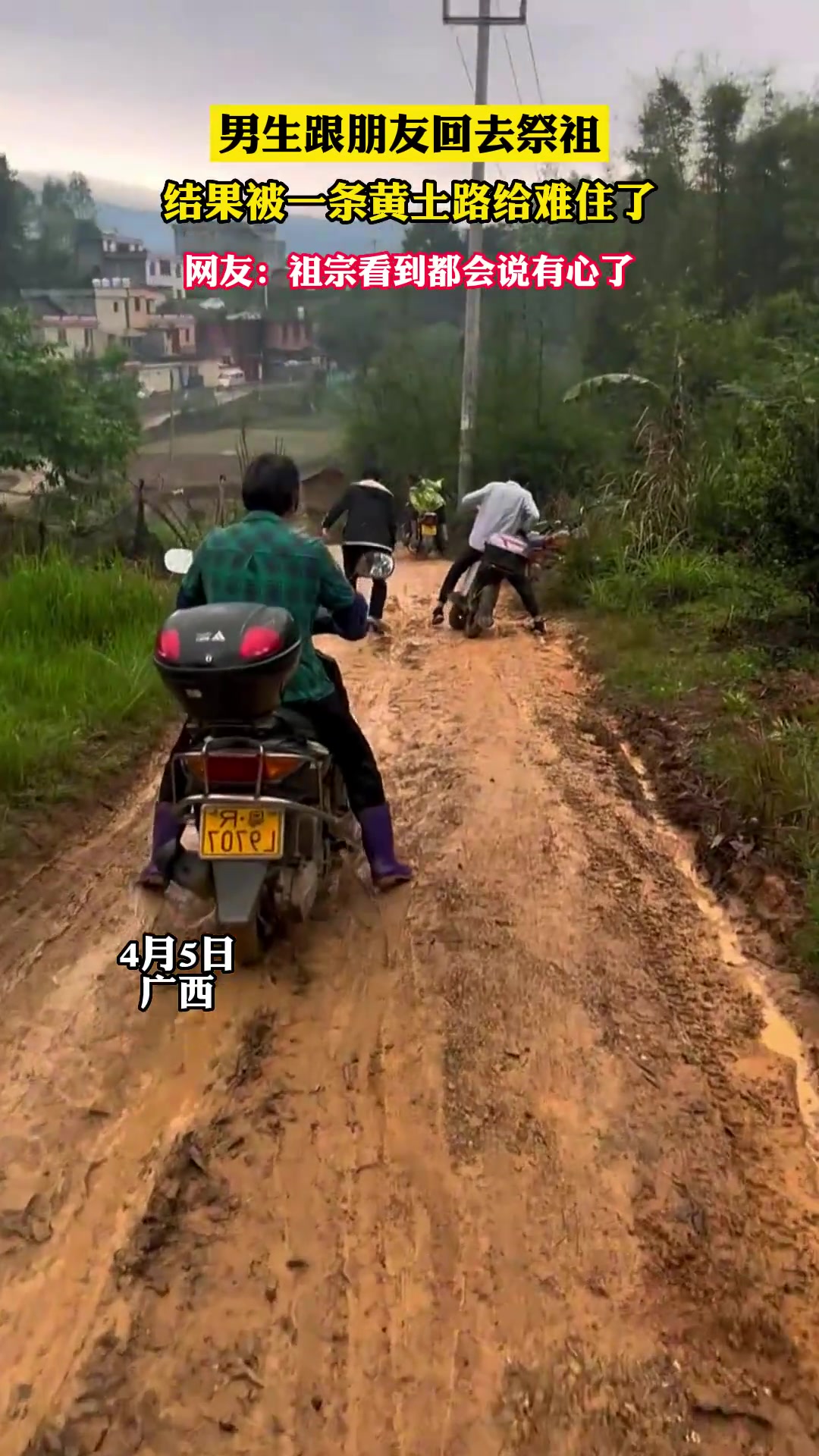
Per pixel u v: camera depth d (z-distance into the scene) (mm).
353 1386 2520
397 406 25312
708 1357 2596
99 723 6359
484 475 22766
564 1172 3146
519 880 4828
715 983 4078
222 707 3686
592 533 11242
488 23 19000
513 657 8664
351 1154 3211
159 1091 3473
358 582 14258
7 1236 2908
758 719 6289
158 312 59906
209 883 3891
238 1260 2846
